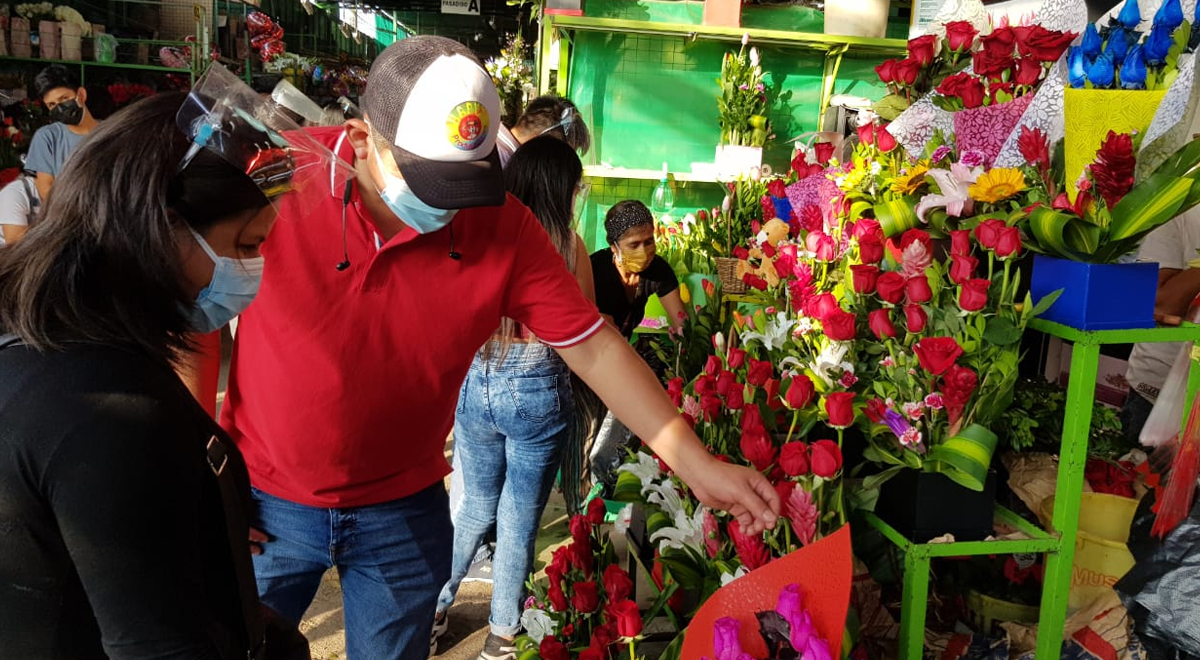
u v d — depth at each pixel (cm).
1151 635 172
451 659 272
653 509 184
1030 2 260
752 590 121
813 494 147
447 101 124
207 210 90
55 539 86
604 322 158
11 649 89
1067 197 168
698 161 441
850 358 178
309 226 138
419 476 165
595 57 429
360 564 166
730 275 308
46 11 766
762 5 430
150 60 838
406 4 1684
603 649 155
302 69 1186
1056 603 169
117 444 82
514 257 150
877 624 175
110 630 86
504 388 241
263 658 109
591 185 439
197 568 91
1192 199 150
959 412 160
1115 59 172
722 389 175
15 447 82
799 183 226
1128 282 161
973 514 162
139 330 89
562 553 178
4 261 87
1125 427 218
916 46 212
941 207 188
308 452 152
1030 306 162
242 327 150
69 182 87
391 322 145
